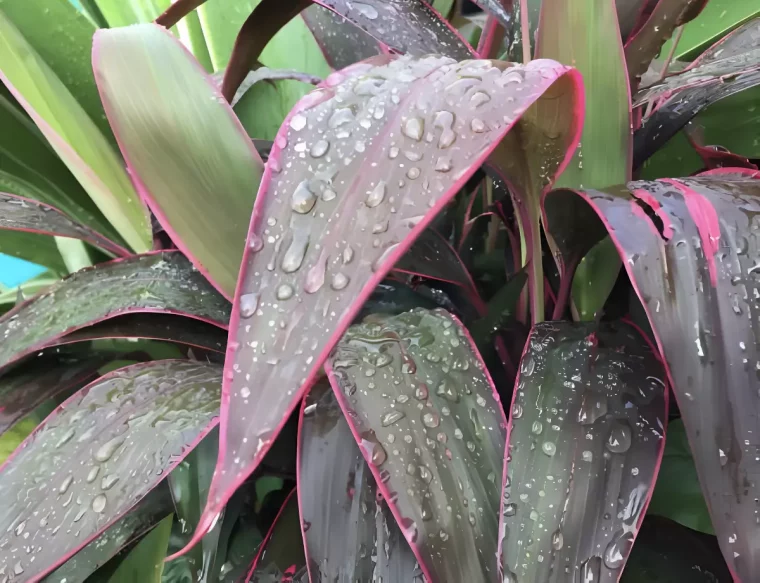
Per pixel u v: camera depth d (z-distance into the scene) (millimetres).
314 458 345
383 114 272
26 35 553
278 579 394
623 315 441
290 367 229
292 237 251
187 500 431
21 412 454
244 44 467
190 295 448
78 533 322
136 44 369
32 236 688
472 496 303
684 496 461
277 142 274
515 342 475
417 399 328
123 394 396
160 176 346
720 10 693
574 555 285
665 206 300
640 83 496
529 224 416
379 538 326
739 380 264
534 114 312
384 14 490
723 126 630
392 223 239
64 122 487
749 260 281
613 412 328
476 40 797
